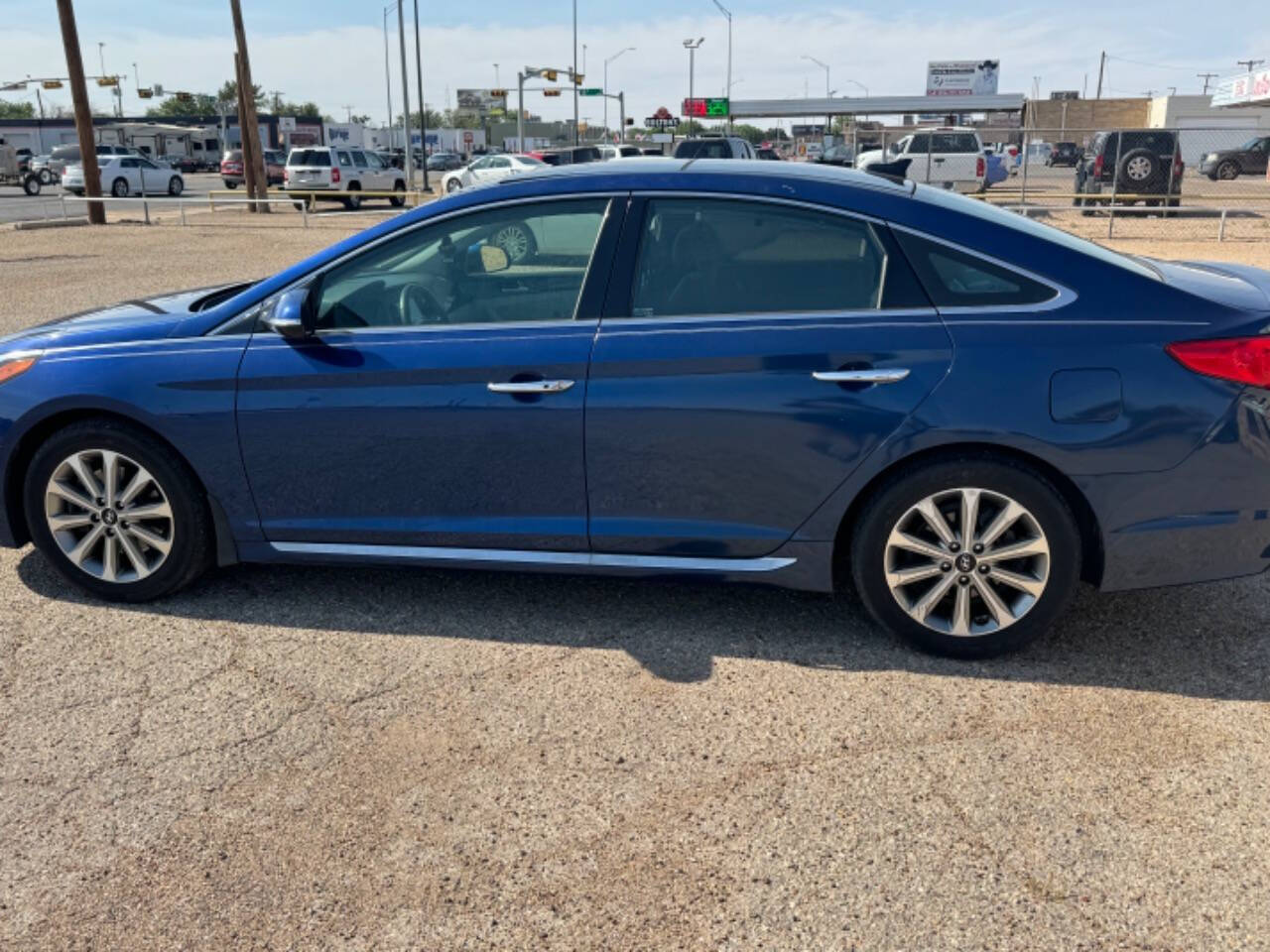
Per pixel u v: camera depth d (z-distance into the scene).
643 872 2.55
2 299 11.93
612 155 31.53
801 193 3.45
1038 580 3.39
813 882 2.51
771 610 3.94
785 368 3.35
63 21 23.17
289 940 2.36
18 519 4.05
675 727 3.16
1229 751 3.00
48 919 2.43
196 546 3.92
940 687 3.37
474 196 3.66
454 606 4.00
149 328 3.88
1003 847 2.61
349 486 3.72
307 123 76.50
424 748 3.08
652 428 3.44
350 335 3.67
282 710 3.28
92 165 24.12
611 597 4.07
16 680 3.47
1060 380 3.23
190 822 2.76
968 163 25.58
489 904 2.46
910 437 3.30
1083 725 3.14
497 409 3.52
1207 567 3.34
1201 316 3.25
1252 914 2.38
